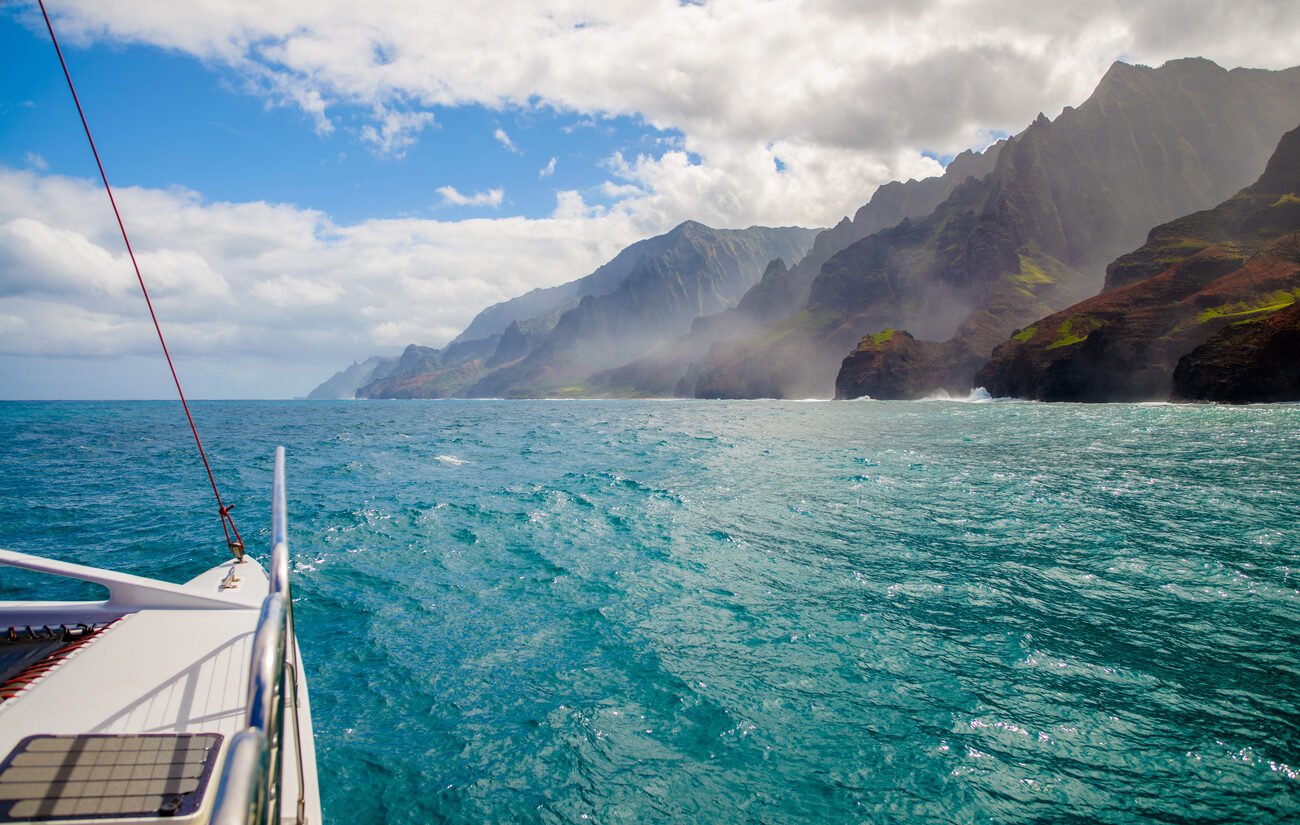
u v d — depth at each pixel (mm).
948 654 6926
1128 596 8711
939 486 17969
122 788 2771
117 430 50594
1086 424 48594
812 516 13875
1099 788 4672
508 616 8078
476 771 4938
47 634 4676
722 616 8055
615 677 6434
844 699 5973
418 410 121750
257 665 2221
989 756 5059
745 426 51219
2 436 43375
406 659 6863
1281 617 7918
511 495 16781
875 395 177875
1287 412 62812
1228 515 13906
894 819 4363
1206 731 5398
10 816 2541
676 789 4703
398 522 13406
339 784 4781
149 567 10703
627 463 24234
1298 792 4605
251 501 16547
